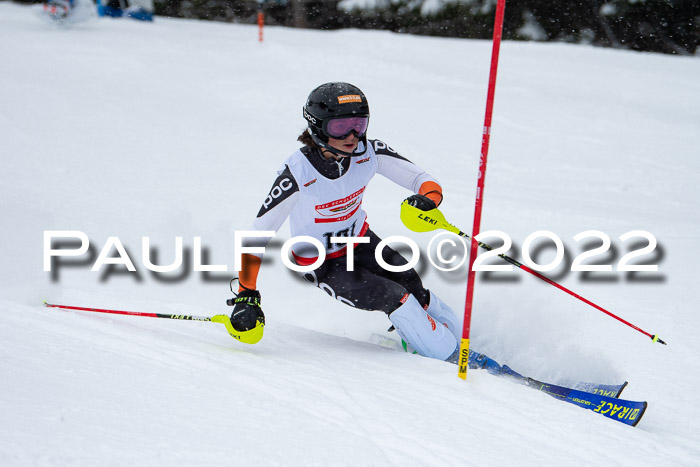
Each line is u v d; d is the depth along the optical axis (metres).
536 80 31.36
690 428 6.43
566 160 20.06
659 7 54.91
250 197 14.67
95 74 27.38
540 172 18.89
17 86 23.62
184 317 6.95
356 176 7.37
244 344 7.04
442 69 33.06
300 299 9.95
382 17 63.28
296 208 7.29
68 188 13.99
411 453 4.42
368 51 37.12
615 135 22.80
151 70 28.89
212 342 6.95
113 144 18.41
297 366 6.24
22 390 4.52
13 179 14.18
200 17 69.81
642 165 19.69
